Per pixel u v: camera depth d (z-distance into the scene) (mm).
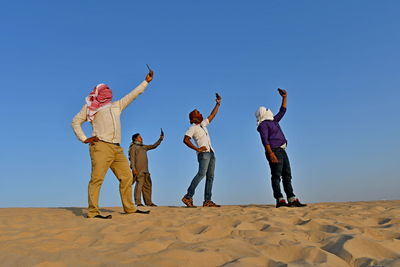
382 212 4664
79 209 6496
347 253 2256
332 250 2391
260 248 2432
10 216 5066
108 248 2529
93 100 4859
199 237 3016
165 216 4742
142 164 7523
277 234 2922
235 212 5090
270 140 6148
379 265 2047
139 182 7484
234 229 3203
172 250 2271
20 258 2094
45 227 3602
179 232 3090
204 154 6898
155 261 2123
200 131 7043
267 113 6367
